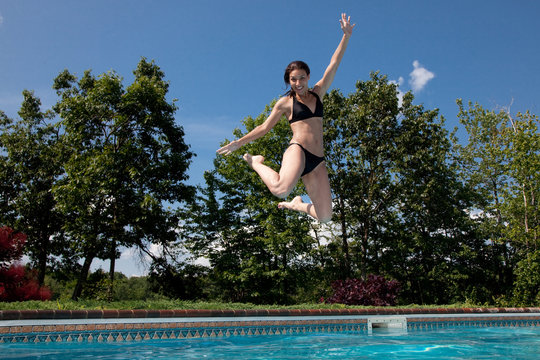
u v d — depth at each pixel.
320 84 3.17
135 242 19.22
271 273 20.34
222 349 6.39
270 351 6.22
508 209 18.59
